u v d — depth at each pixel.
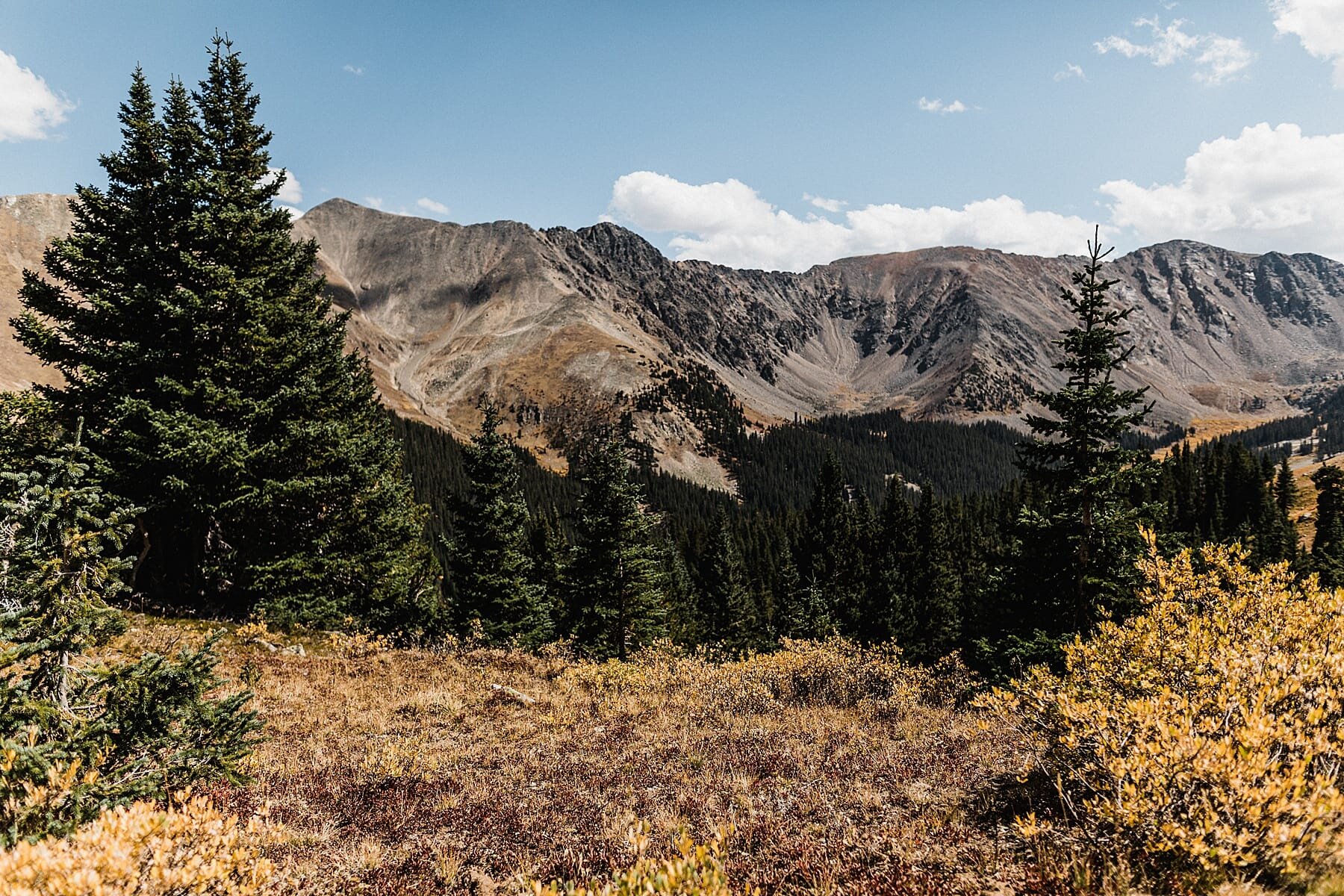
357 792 8.93
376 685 15.35
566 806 8.56
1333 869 4.41
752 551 92.19
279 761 9.83
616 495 31.48
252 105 21.98
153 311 18.44
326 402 21.58
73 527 6.08
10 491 5.96
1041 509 18.22
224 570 19.56
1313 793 4.35
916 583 48.94
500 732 12.27
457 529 31.75
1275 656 6.18
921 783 8.61
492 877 6.64
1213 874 4.50
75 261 18.08
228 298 18.34
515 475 32.00
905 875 5.73
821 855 6.45
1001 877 5.43
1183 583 7.89
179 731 6.44
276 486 18.64
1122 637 7.64
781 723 13.16
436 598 31.38
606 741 11.76
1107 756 5.65
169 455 16.48
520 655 19.66
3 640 5.52
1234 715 5.65
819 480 75.44
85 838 4.06
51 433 15.59
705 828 7.53
